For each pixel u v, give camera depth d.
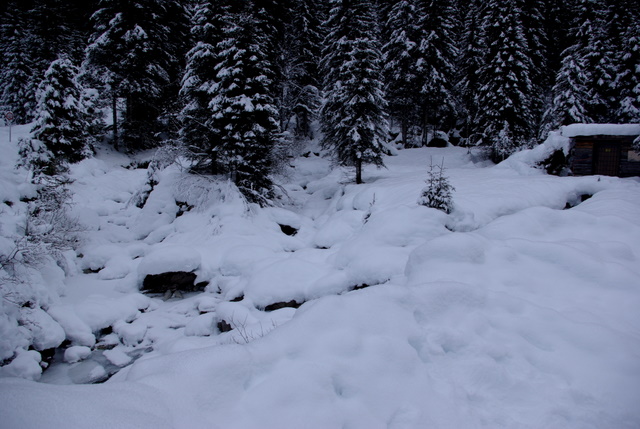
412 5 30.94
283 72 27.55
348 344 3.94
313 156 30.38
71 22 33.03
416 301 4.72
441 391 3.65
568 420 3.35
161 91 25.08
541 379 3.83
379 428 3.15
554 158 18.62
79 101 21.66
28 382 3.26
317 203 20.94
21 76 31.58
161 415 2.93
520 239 6.70
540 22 29.84
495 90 26.20
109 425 2.66
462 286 4.99
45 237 10.19
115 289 10.83
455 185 15.48
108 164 23.52
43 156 15.40
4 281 7.13
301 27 30.41
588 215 8.52
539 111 30.38
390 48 32.19
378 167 20.97
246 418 3.12
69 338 7.75
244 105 15.76
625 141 17.47
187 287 11.28
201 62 16.80
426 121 32.59
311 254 11.35
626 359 3.86
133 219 16.81
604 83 26.72
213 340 6.90
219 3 16.92
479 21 31.27
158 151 17.41
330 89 21.97
